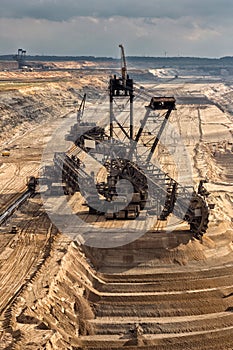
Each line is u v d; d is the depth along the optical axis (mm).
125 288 50500
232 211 81312
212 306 49250
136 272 52719
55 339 38875
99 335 44844
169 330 45969
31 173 88625
